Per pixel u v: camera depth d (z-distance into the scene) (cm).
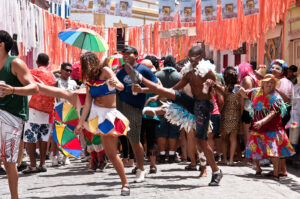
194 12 1105
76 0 1034
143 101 673
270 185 654
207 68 617
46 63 825
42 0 1337
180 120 667
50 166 913
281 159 757
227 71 908
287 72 942
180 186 637
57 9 1733
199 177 725
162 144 938
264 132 725
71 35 832
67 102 664
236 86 770
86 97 580
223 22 1194
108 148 575
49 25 1148
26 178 746
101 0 1046
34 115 802
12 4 921
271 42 1514
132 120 664
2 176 772
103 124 564
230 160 902
